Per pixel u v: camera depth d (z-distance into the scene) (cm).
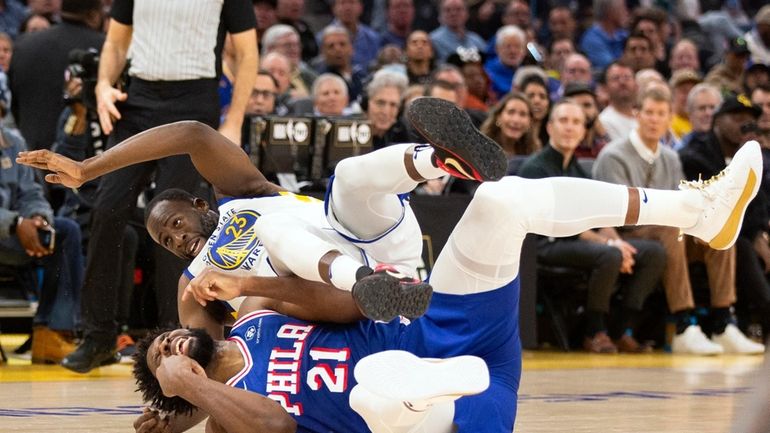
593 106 1381
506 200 499
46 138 1198
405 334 518
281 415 504
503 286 510
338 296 510
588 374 1030
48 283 1045
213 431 519
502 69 1622
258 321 533
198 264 573
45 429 651
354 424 514
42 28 1298
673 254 1273
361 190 543
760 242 1341
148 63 896
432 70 1567
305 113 1316
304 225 536
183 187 880
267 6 1650
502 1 2031
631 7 2195
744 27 2325
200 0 893
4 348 1179
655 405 805
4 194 1024
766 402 289
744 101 1330
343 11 1795
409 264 569
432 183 1205
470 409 497
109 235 898
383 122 1217
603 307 1238
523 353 1239
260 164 1068
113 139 912
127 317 1055
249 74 916
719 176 542
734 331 1300
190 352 520
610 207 522
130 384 902
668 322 1316
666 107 1244
